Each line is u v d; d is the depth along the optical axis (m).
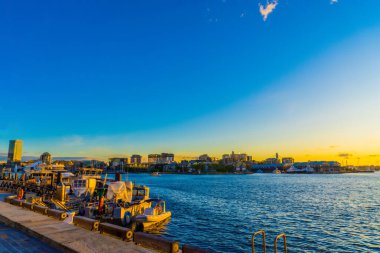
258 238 30.45
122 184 33.81
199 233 32.62
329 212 49.38
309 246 27.41
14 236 11.97
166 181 171.25
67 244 9.87
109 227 11.74
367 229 35.19
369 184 144.75
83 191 37.06
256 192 91.88
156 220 31.80
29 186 44.09
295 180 197.00
